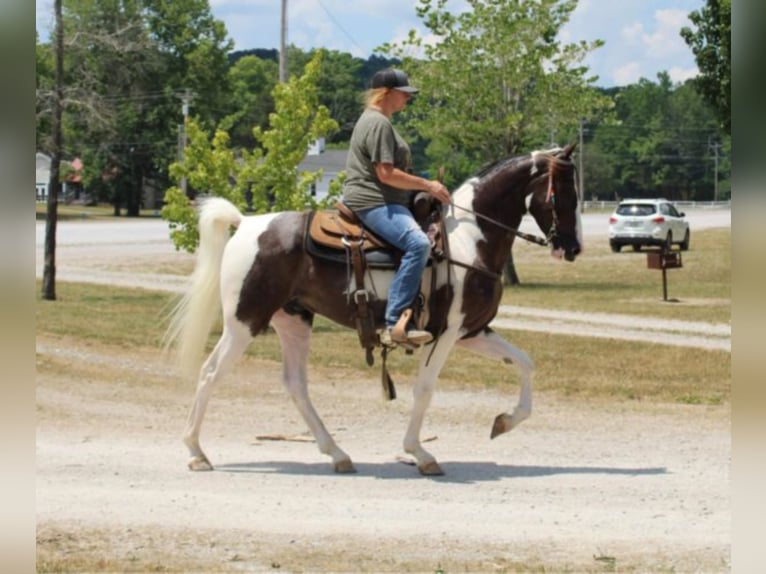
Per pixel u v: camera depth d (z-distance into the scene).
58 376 15.07
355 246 9.45
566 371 16.09
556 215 9.64
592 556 7.06
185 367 9.87
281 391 14.46
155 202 96.31
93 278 32.09
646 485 9.28
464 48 30.41
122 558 6.87
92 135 78.44
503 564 6.86
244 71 120.94
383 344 9.59
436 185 9.30
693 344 19.83
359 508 8.36
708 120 147.12
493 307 9.71
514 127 30.77
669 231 45.16
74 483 9.08
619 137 146.38
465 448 11.07
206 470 9.74
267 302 9.70
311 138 19.00
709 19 28.09
